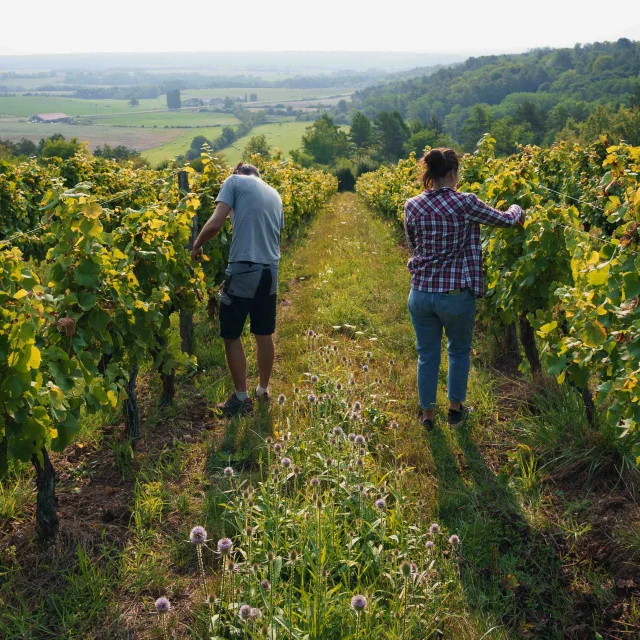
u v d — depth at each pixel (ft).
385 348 21.40
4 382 9.60
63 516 11.95
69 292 12.53
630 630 9.29
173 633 8.95
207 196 23.50
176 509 12.25
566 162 39.65
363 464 11.87
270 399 17.11
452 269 14.10
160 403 17.01
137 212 14.93
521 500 12.48
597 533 11.33
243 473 13.43
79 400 11.22
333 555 10.03
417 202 14.15
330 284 30.81
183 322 20.06
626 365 10.62
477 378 18.08
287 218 43.80
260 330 16.40
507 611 9.68
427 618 9.12
